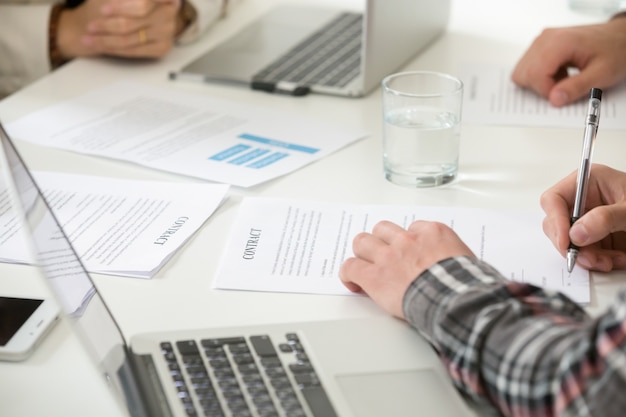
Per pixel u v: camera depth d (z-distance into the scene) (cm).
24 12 182
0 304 99
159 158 134
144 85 163
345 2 202
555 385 71
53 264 82
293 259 107
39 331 93
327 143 140
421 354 86
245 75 164
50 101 157
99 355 84
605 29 161
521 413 74
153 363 83
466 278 87
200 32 184
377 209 119
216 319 96
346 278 100
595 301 99
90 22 175
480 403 80
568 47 156
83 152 137
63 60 186
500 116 149
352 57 172
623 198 110
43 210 85
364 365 84
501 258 106
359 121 148
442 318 82
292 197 123
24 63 183
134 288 102
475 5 202
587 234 102
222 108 153
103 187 126
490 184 126
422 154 124
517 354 75
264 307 98
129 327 95
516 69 161
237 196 124
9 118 150
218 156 135
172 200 122
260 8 199
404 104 125
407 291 90
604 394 67
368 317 94
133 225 115
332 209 119
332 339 88
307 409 77
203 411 77
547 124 146
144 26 172
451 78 128
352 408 78
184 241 111
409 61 172
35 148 139
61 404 84
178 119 149
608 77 154
